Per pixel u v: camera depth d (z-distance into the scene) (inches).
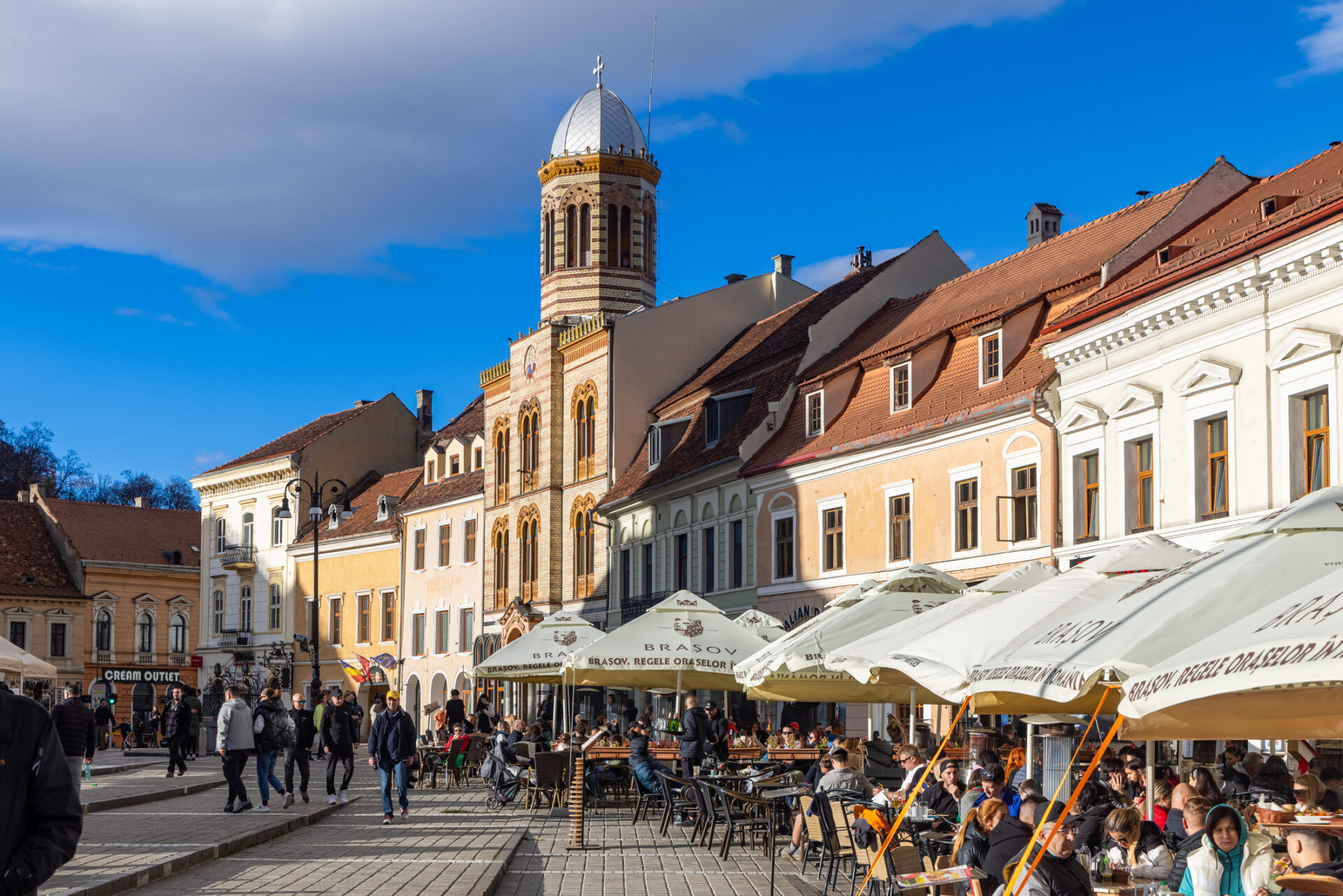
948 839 575.8
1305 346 948.0
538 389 2458.2
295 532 3221.0
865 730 1488.7
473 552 2719.0
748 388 1892.2
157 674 2326.5
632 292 2474.2
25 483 4559.5
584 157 2466.8
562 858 781.3
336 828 903.7
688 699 1009.5
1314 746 864.3
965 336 1438.2
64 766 241.3
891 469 1482.5
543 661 1238.9
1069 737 832.3
